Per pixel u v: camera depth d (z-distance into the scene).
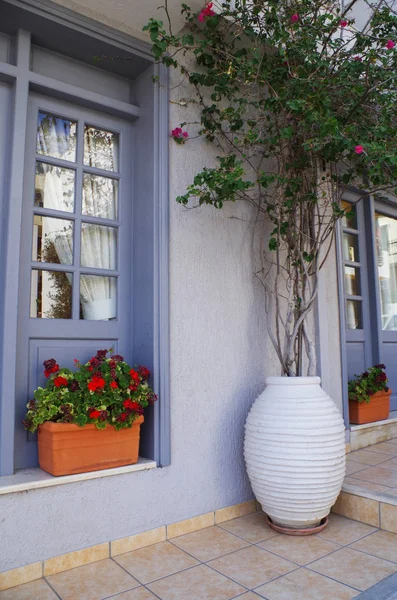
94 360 2.27
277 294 2.95
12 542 1.96
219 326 2.82
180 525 2.49
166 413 2.49
